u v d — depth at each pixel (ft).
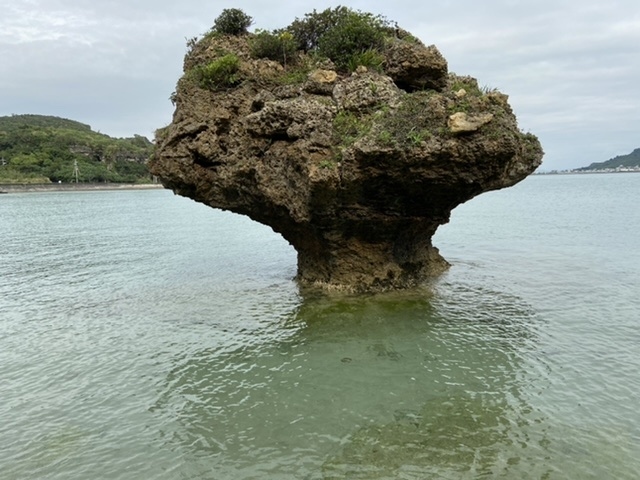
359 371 37.63
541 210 183.52
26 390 36.68
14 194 425.28
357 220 50.98
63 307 58.34
